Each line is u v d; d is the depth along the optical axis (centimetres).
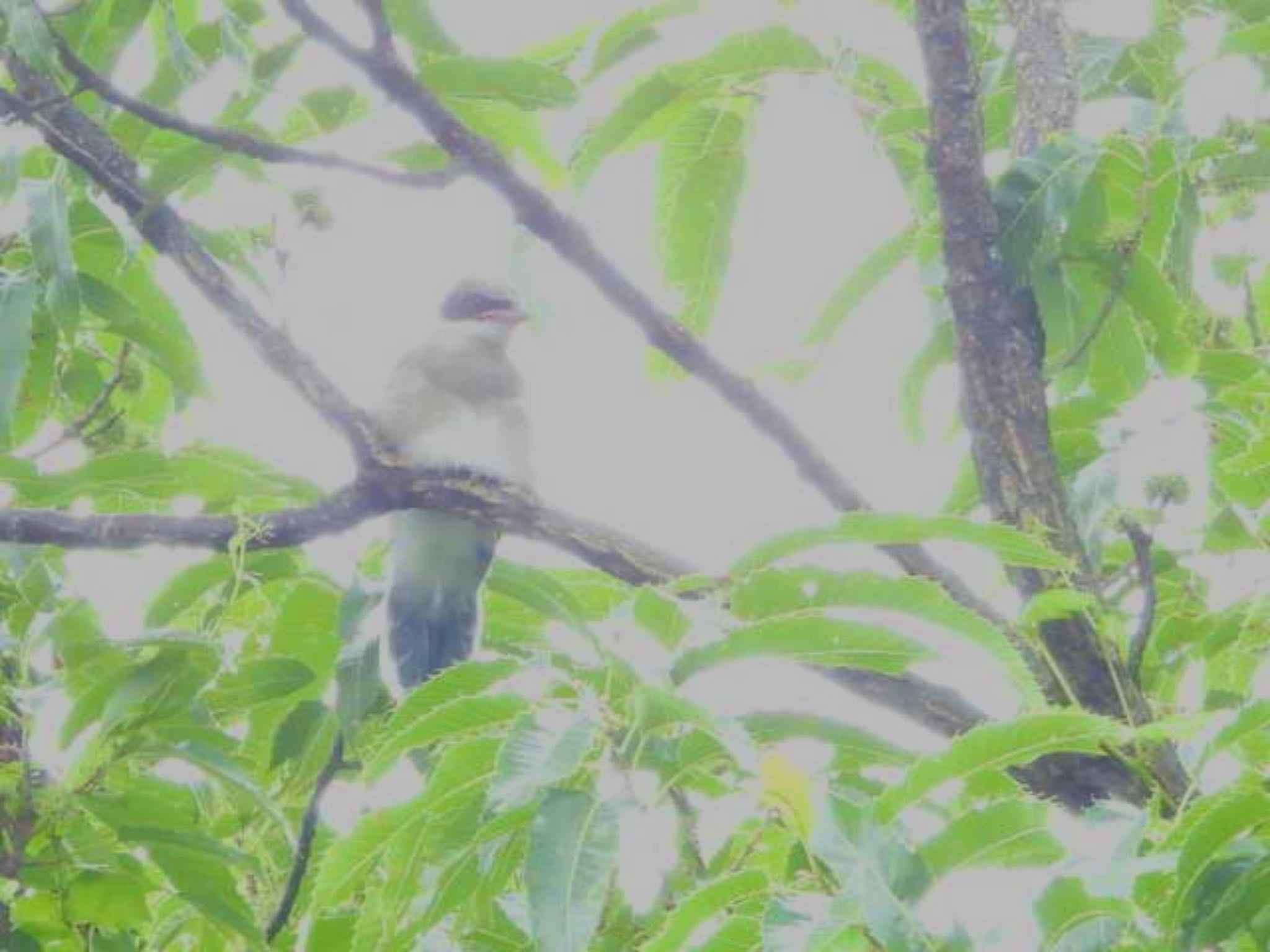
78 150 1005
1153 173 1048
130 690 904
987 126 1242
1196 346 1150
